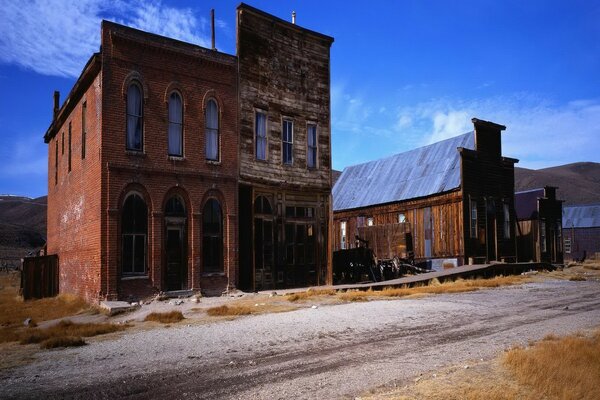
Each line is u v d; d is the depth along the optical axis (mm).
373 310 15062
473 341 10695
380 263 30141
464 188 32188
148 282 18422
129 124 18703
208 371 8250
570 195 153000
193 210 19984
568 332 11578
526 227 38406
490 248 33469
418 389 6922
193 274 19688
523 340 10727
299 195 24859
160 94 19484
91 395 7012
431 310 15133
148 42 19156
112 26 18250
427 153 38625
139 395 6996
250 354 9477
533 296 19062
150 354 9500
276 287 23328
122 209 18125
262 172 22953
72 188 22156
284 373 8086
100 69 18344
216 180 20859
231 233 21188
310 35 25656
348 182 45312
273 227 23500
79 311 17203
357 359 9055
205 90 20953
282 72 24312
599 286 23234
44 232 109812
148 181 18797
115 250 17672
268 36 23703
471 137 34844
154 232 18734
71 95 21750
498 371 7906
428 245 34312
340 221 43281
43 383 7641
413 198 35500
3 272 51969
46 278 23781
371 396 6746
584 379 7215
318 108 25984
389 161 42719
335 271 30188
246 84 22500
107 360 9062
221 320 13578
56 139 27328
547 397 6621
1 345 10945
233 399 6762
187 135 20188
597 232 62812
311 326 12367
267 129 23375
